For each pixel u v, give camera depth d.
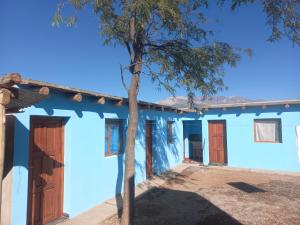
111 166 7.36
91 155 6.55
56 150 5.72
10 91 2.65
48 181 5.46
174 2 4.50
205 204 6.58
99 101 6.41
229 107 12.20
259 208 6.17
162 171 10.88
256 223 5.25
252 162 11.80
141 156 9.10
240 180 9.44
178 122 13.17
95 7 4.81
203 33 5.68
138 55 5.29
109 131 7.59
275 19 5.19
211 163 12.91
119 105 7.40
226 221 5.40
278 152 11.23
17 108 3.91
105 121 7.46
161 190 8.08
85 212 6.12
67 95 5.78
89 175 6.43
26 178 4.76
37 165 5.21
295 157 10.84
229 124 12.46
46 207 5.39
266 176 10.09
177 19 4.66
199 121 14.68
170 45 5.66
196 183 9.02
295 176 10.02
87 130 6.44
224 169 11.65
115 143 7.83
